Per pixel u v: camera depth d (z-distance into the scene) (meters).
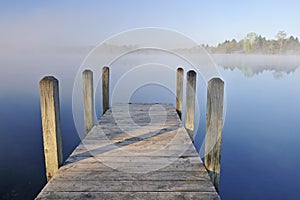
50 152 1.94
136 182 1.80
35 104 10.45
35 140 6.57
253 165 5.53
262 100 11.90
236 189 4.66
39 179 4.52
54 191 1.67
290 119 8.89
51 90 1.84
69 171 1.96
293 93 13.42
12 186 4.27
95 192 1.66
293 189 4.60
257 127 8.02
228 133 7.50
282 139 6.93
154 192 1.67
